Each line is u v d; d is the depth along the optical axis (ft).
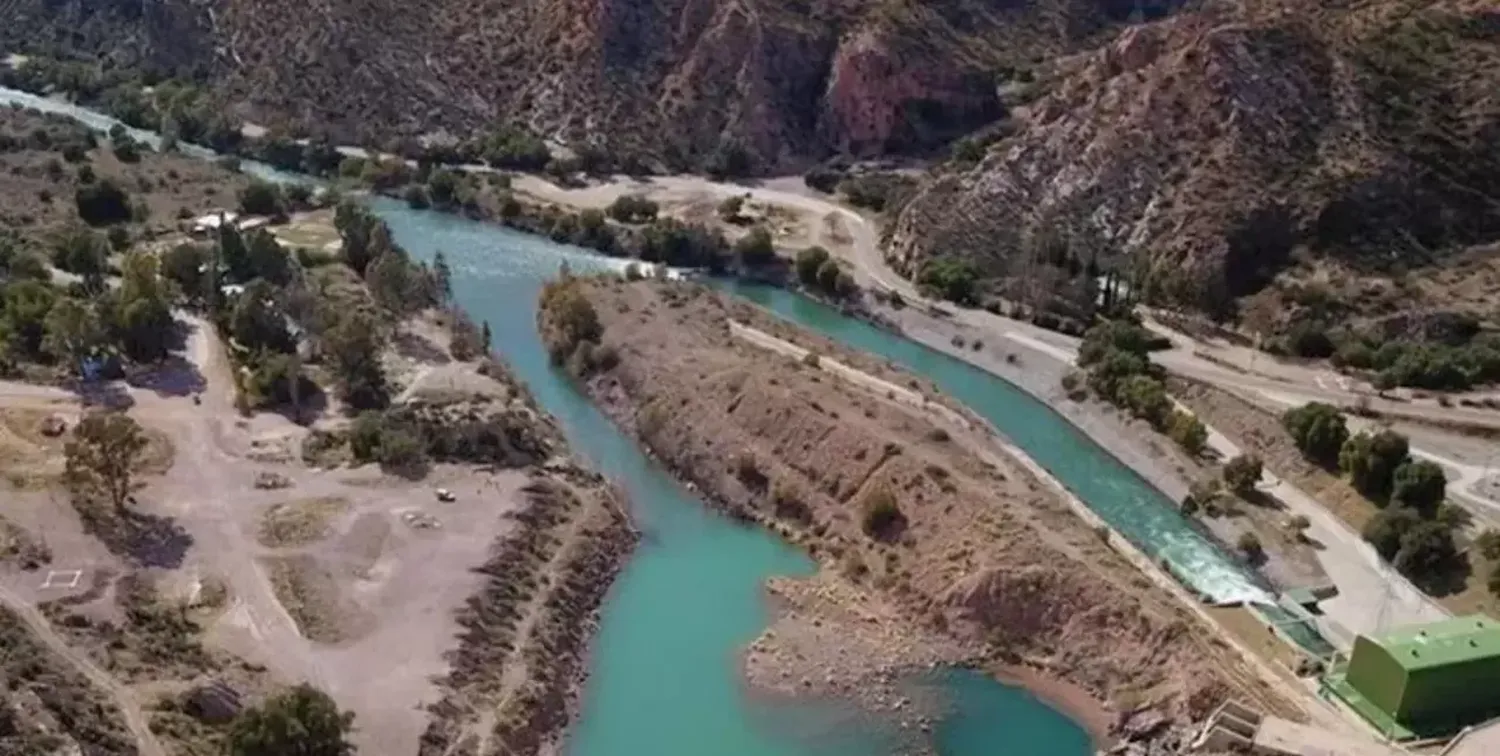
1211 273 458.09
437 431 357.20
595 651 298.15
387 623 282.77
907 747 270.67
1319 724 261.03
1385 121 486.38
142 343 391.04
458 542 313.32
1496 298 440.04
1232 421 393.29
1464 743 250.57
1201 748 257.34
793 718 278.26
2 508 306.55
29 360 388.37
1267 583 317.63
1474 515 336.70
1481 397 400.06
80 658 251.80
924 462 346.33
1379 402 398.01
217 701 245.65
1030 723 277.85
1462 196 474.90
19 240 472.44
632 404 404.57
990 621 300.61
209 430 354.95
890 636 303.68
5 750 207.31
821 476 354.74
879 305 490.49
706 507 360.07
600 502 348.38
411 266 464.65
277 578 293.43
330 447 352.69
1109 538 330.75
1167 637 283.18
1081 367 431.84
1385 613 303.27
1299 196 471.62
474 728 258.98
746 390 387.14
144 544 301.63
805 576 329.11
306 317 417.28
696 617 311.27
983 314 477.36
